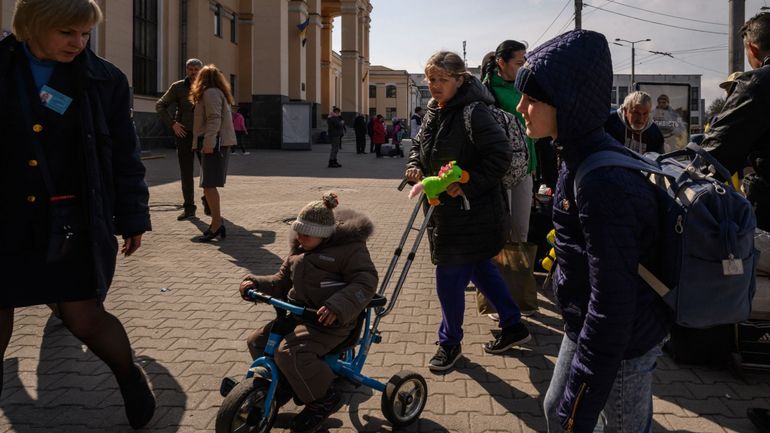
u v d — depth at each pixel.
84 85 2.69
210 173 7.29
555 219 2.06
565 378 2.10
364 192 12.21
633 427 2.01
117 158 2.94
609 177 1.78
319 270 3.03
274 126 28.98
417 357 4.07
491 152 3.54
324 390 2.88
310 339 2.88
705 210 1.83
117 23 20.00
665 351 4.21
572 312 2.03
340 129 18.41
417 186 3.41
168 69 24.47
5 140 2.56
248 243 7.34
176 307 4.96
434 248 3.79
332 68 53.66
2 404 3.38
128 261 6.36
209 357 3.98
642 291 1.92
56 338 4.29
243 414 2.79
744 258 1.86
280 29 28.89
